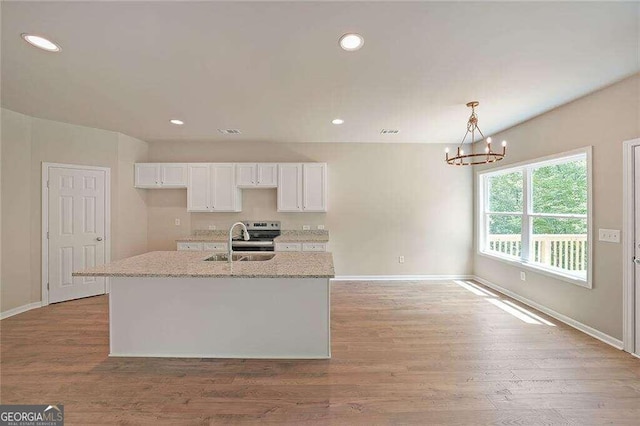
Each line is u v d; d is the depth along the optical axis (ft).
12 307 11.65
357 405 6.41
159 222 16.99
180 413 6.13
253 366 7.94
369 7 5.54
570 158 10.74
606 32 6.32
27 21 5.92
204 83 8.97
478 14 5.74
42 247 12.53
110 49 7.03
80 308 12.31
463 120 12.74
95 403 6.42
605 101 9.24
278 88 9.34
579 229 10.76
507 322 10.94
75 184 13.48
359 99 10.27
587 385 7.08
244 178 16.10
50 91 9.62
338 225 17.17
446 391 6.88
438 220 17.26
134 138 15.92
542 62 7.66
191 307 8.42
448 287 15.67
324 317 8.38
